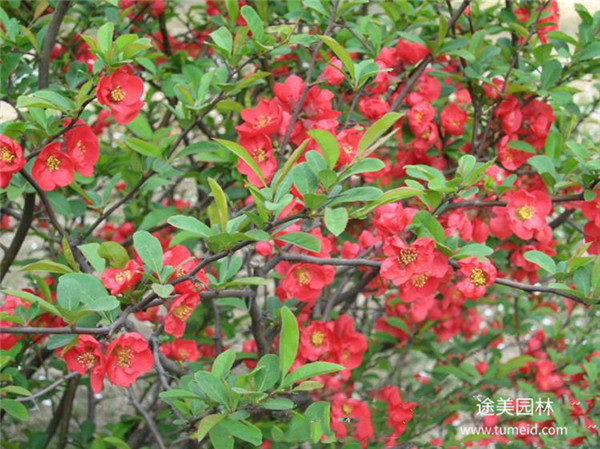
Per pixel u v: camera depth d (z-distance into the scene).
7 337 1.17
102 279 0.98
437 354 1.61
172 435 1.50
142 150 1.18
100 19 1.47
